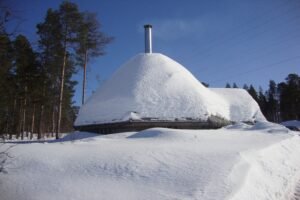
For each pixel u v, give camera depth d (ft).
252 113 89.04
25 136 109.40
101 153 24.80
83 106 74.54
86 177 19.63
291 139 45.83
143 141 36.09
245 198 16.42
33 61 84.48
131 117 61.98
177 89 71.82
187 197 15.69
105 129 63.93
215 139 39.58
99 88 79.30
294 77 214.07
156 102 66.80
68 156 23.85
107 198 15.90
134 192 16.83
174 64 84.43
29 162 22.39
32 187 17.85
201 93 74.43
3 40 22.18
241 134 48.55
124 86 73.51
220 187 17.06
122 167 21.33
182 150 26.40
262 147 31.30
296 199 21.06
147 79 73.97
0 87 24.82
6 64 25.22
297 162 34.24
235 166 21.03
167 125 62.69
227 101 93.61
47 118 131.03
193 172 20.01
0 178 19.43
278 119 239.71
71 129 149.79
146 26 90.89
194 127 64.28
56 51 80.07
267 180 22.11
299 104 197.47
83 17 81.71
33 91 89.10
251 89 252.01
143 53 86.38
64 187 17.67
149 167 21.33
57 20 79.36
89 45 86.74
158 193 16.56
